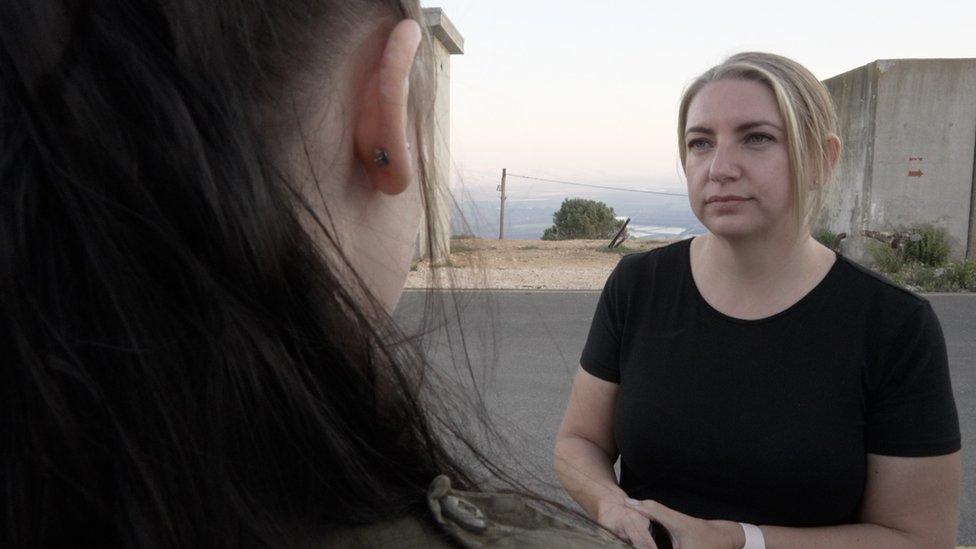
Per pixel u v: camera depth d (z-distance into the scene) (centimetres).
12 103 34
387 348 46
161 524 35
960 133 1228
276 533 38
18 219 33
